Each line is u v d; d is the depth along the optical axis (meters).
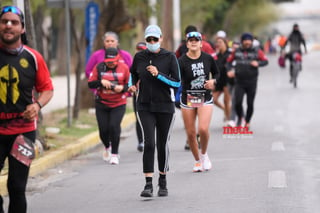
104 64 27.59
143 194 20.61
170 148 31.73
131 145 33.81
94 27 46.50
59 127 36.72
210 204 19.58
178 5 92.00
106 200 20.88
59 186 23.56
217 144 32.19
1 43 15.57
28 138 15.76
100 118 28.03
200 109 24.48
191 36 23.97
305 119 41.50
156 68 20.53
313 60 134.62
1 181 22.28
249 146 31.22
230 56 36.16
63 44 98.19
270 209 18.64
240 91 35.88
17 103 15.61
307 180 22.56
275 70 99.25
